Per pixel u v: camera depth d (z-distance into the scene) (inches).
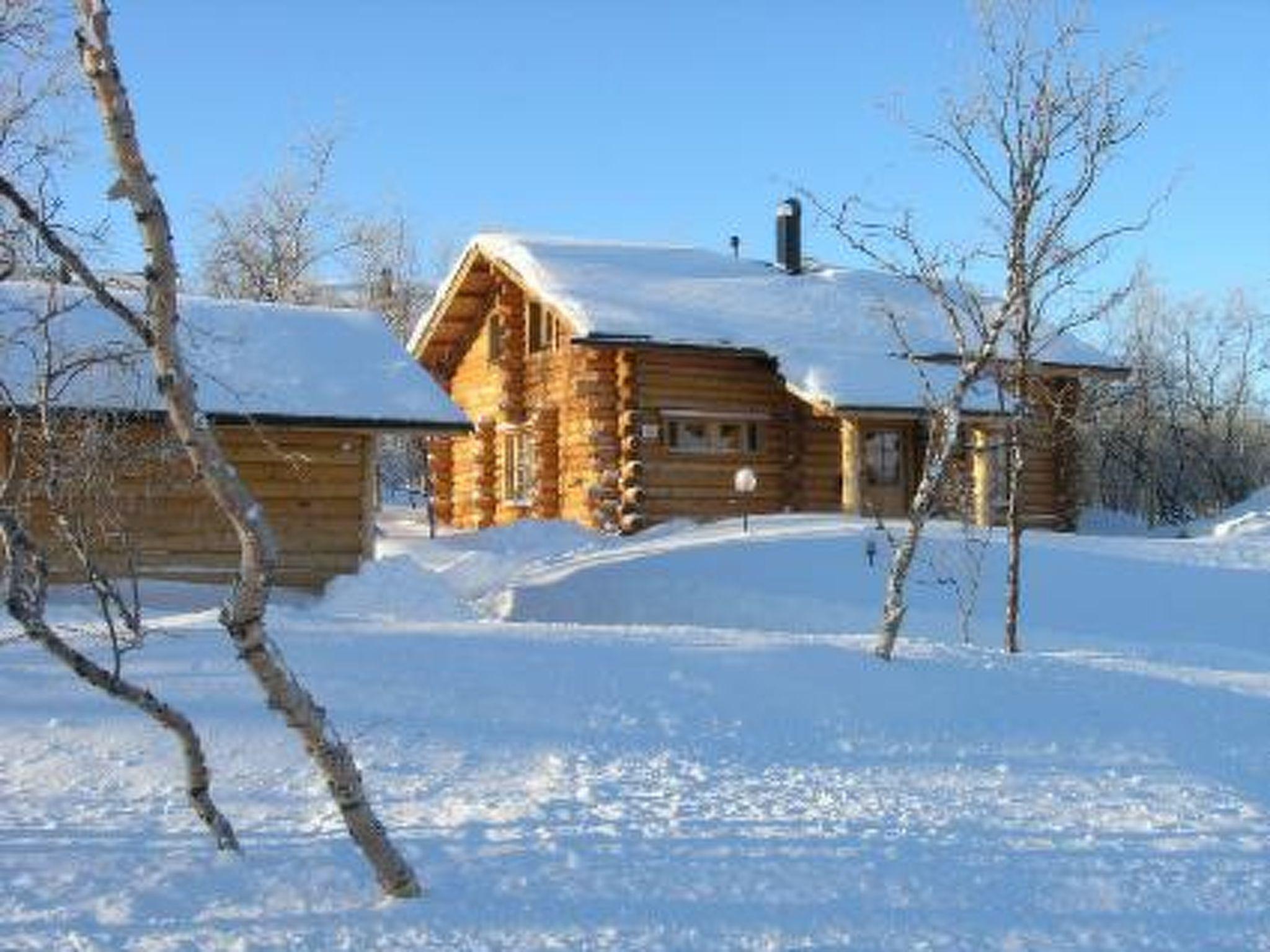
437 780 309.0
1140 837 282.4
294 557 663.8
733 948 211.6
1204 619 664.4
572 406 998.4
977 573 621.6
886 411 885.2
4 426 578.6
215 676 363.3
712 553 735.7
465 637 414.6
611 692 373.4
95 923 213.9
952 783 323.6
